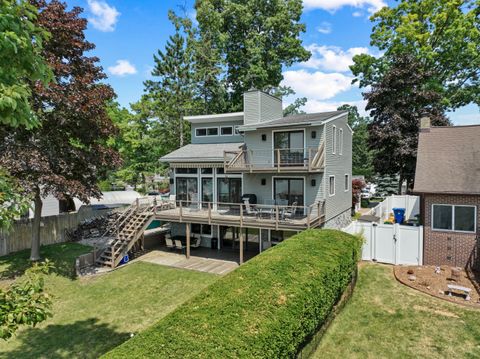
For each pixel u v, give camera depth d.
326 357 8.03
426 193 14.52
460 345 8.44
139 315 11.45
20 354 8.98
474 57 29.25
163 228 25.69
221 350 4.77
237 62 39.81
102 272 16.25
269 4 37.81
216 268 16.78
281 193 19.55
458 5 28.98
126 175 39.72
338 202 21.77
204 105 40.22
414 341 8.69
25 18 4.26
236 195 21.00
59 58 15.68
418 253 15.13
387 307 10.74
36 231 17.97
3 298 4.21
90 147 17.81
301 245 10.17
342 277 9.77
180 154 22.94
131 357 4.43
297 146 19.20
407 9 31.50
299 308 6.67
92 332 10.23
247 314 5.85
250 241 20.77
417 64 27.98
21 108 4.02
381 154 30.22
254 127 19.61
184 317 5.61
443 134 17.62
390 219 24.97
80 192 15.54
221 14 37.28
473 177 14.43
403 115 28.61
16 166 13.26
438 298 11.26
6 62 3.91
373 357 8.02
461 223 14.26
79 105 15.15
